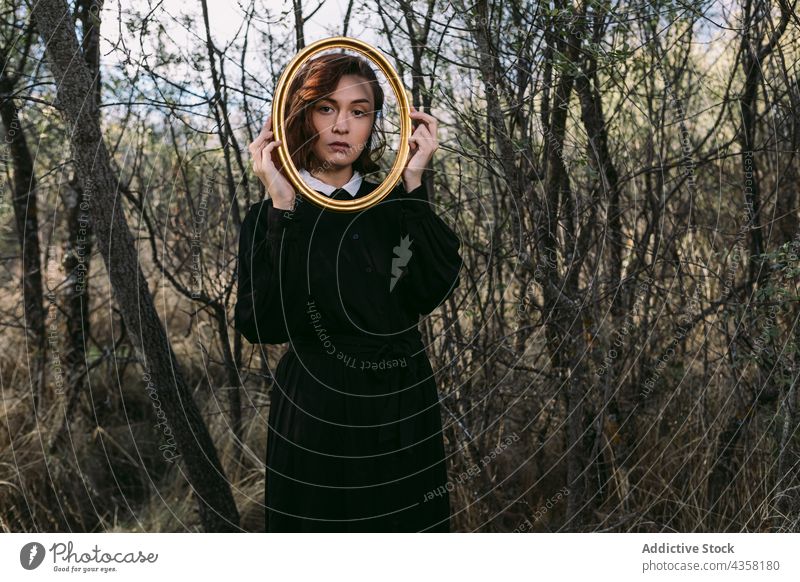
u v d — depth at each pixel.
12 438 3.08
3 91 2.82
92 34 2.61
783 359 2.43
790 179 2.70
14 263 3.86
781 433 2.46
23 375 3.32
